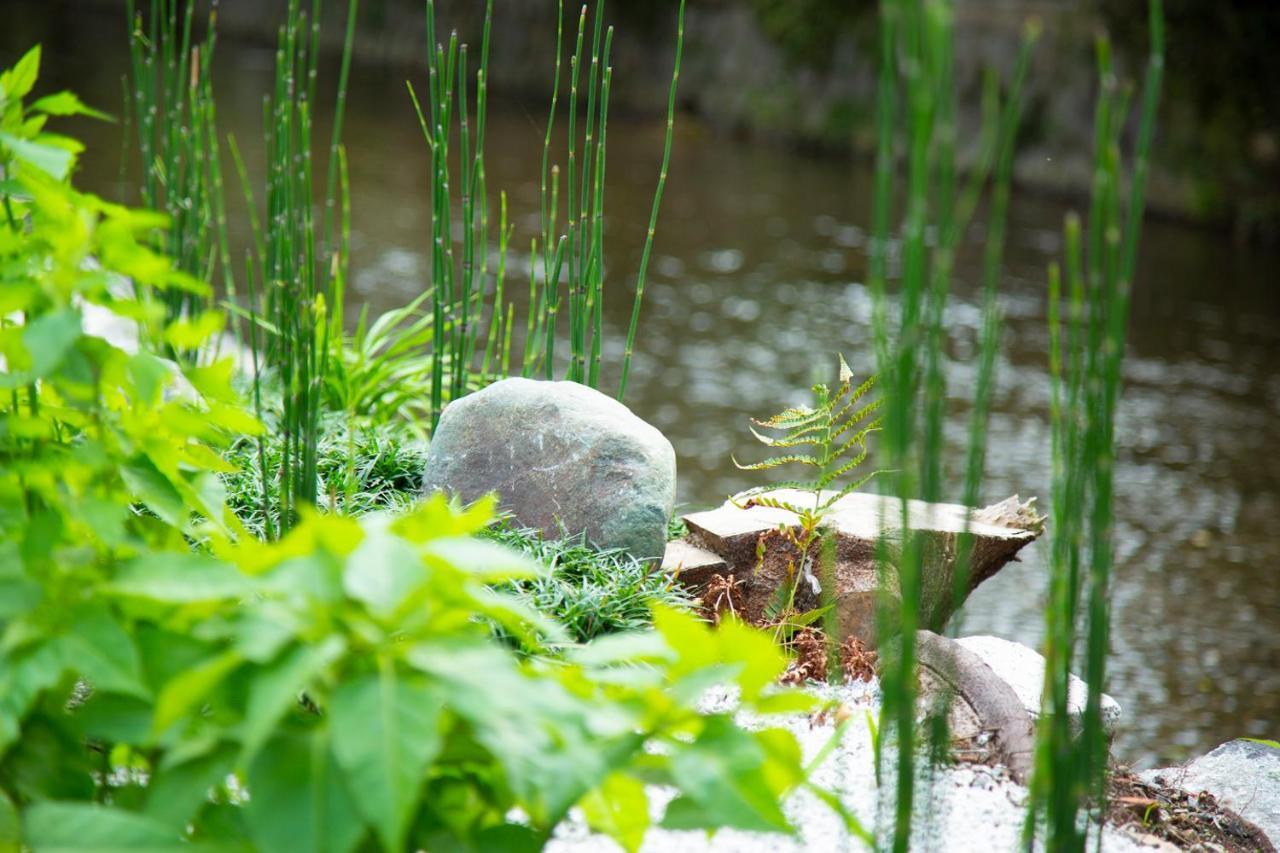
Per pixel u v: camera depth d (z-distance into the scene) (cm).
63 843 130
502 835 157
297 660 129
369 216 768
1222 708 365
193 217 338
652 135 1171
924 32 157
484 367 329
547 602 274
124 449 171
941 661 241
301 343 288
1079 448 184
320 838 130
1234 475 506
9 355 171
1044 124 1041
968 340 646
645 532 292
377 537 134
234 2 1513
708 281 720
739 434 498
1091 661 190
